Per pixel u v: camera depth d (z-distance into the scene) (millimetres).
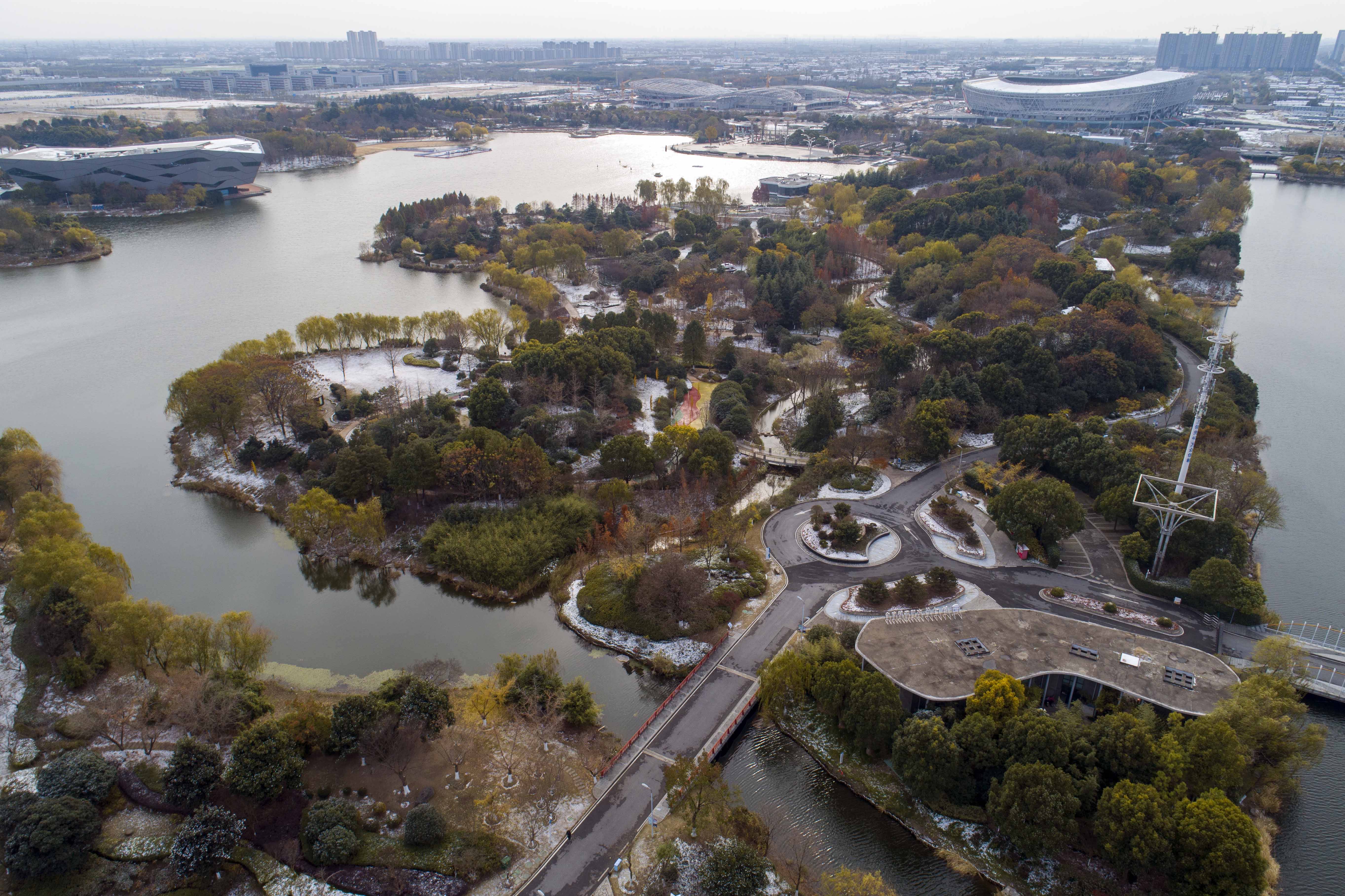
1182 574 146750
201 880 93812
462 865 94062
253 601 149000
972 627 125812
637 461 173250
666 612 137375
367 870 93875
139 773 106625
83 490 181750
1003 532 159625
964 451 194000
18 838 92188
